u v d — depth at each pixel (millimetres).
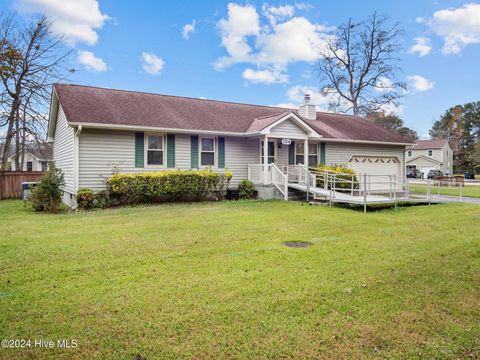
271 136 14930
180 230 7988
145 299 4016
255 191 15750
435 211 11539
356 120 23031
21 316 3598
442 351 3102
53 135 18688
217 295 4145
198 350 3031
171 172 13422
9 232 7715
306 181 14406
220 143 15516
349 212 11164
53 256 5754
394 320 3629
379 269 5191
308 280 4684
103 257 5719
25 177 19062
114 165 13164
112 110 13680
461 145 67625
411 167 58375
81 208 12070
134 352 2994
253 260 5598
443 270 5191
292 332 3340
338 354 3018
